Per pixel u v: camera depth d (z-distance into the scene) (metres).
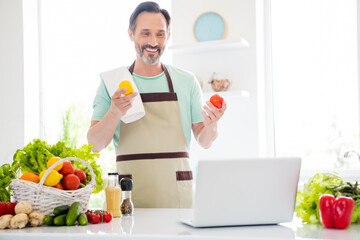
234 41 3.21
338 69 3.41
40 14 4.09
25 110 3.91
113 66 4.04
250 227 1.48
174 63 3.54
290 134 3.53
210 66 3.45
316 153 3.46
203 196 1.42
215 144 3.40
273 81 3.58
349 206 1.41
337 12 3.42
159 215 1.82
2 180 1.77
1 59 3.96
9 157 3.90
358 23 3.33
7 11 3.96
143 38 2.42
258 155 3.31
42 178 1.60
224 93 3.27
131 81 2.42
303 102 3.50
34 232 1.46
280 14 3.58
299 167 1.47
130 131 2.44
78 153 1.84
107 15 4.07
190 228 1.46
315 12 3.48
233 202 1.44
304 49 3.51
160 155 2.41
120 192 1.81
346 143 3.38
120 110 2.14
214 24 3.43
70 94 4.12
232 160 1.41
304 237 1.28
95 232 1.43
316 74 3.47
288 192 1.48
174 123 2.46
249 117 3.34
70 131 4.08
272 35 3.60
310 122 3.48
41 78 4.09
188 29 3.51
